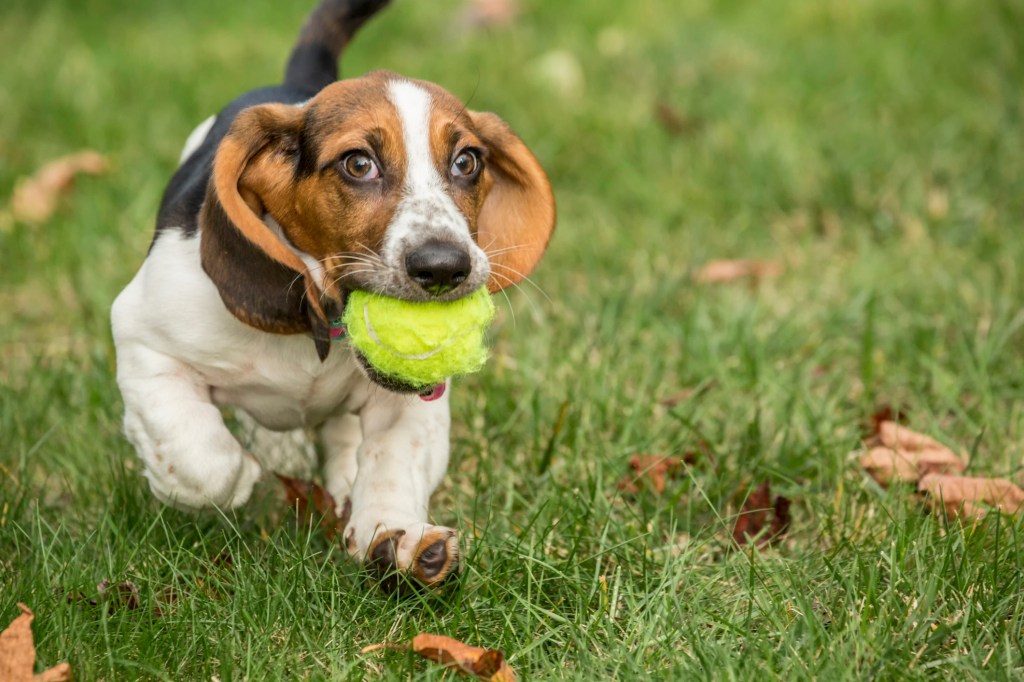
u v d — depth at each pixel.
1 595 6.00
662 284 10.14
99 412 8.23
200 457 6.41
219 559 6.54
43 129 13.57
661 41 16.31
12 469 7.73
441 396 6.83
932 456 7.61
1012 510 7.06
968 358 8.74
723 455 7.81
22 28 17.73
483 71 15.18
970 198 11.54
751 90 14.24
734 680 5.36
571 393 8.30
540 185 6.62
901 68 14.41
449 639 5.57
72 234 11.04
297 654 5.77
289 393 6.77
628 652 5.72
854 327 9.66
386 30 17.28
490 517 6.98
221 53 16.19
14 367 9.18
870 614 5.93
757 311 9.79
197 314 6.41
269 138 6.14
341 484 7.23
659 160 12.62
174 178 7.50
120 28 17.92
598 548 6.75
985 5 15.73
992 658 5.64
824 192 11.82
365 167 6.09
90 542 6.60
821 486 7.54
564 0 18.44
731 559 6.48
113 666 5.59
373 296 5.86
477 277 5.84
